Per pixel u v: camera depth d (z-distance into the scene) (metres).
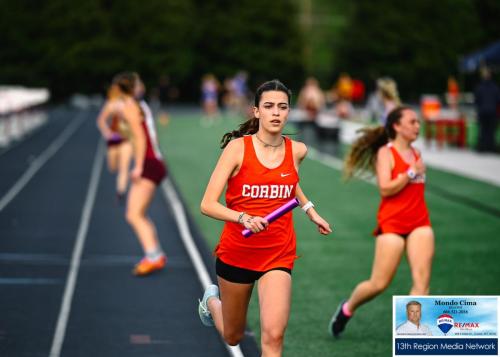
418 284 19.05
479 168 56.72
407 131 19.45
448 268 28.08
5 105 79.31
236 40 190.88
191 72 190.62
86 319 22.30
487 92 65.25
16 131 87.06
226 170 14.81
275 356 14.53
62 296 24.77
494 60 77.38
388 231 19.34
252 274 15.20
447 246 31.78
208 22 190.25
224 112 144.50
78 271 28.06
